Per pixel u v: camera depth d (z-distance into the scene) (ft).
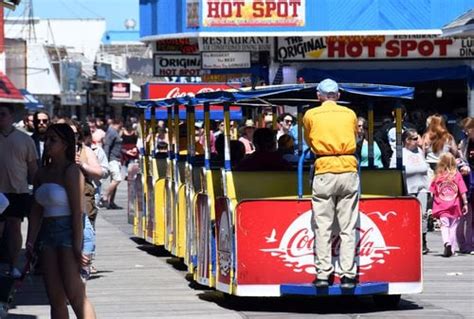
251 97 47.98
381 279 47.14
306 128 46.50
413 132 67.26
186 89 95.45
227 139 48.78
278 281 46.55
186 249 57.11
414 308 47.67
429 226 81.41
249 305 48.60
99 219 93.40
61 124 37.60
